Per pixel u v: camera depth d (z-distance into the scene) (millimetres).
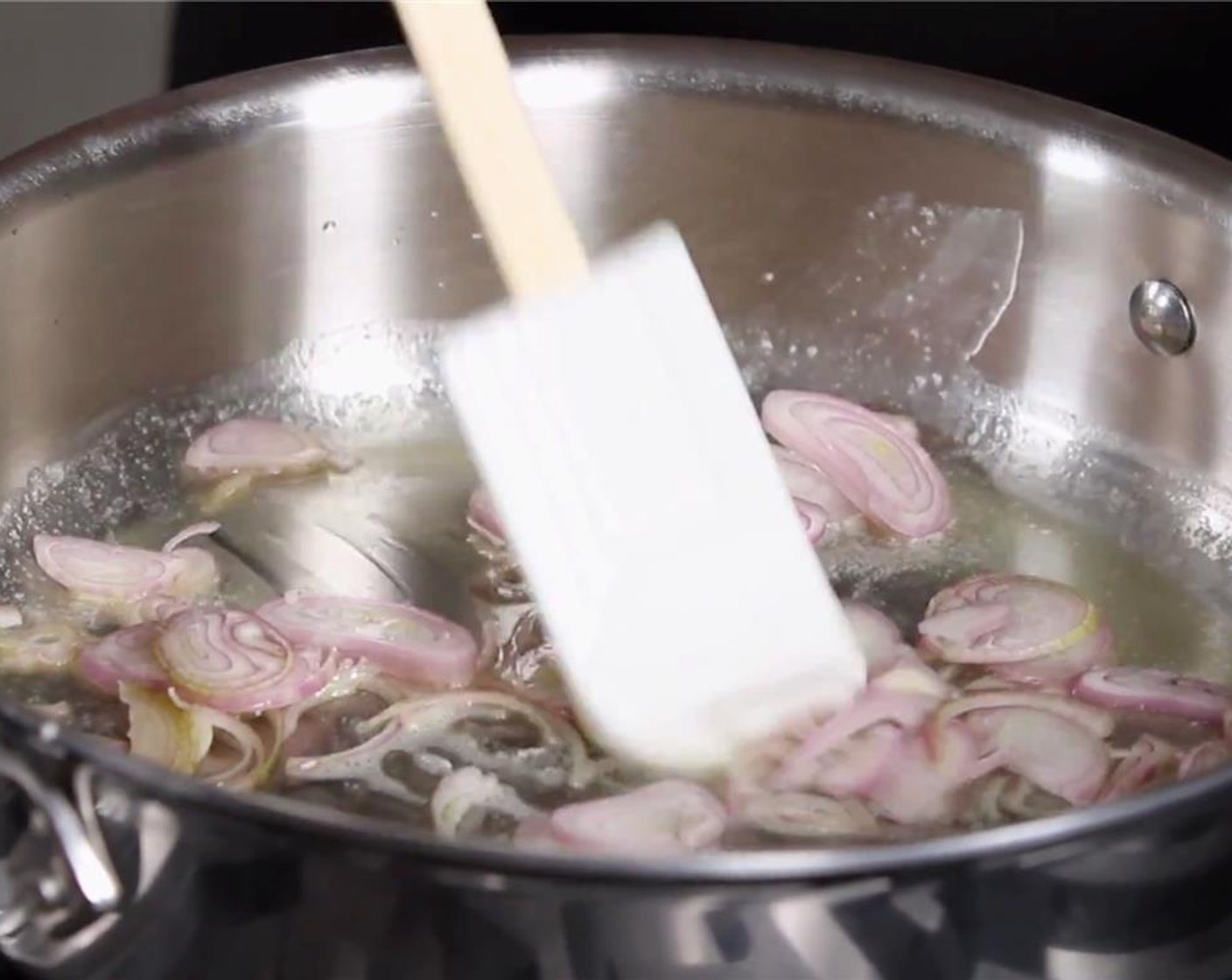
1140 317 866
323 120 868
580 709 772
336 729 789
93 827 683
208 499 866
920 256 892
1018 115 857
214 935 688
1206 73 944
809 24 972
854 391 913
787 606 771
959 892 667
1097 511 873
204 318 886
